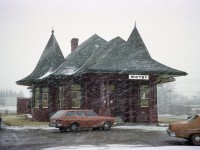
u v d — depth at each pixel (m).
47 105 31.94
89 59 30.83
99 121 23.17
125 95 30.41
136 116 29.59
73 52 36.25
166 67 29.58
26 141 17.19
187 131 15.83
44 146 15.23
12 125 27.22
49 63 34.44
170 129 16.30
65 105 30.38
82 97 30.67
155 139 18.08
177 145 15.67
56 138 18.58
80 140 17.59
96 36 36.31
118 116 30.16
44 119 31.67
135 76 28.28
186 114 57.81
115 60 29.48
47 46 37.12
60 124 22.05
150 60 30.30
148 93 29.61
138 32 31.98
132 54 30.45
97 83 30.73
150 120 28.39
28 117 40.19
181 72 29.08
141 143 16.33
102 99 27.98
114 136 19.55
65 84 30.64
